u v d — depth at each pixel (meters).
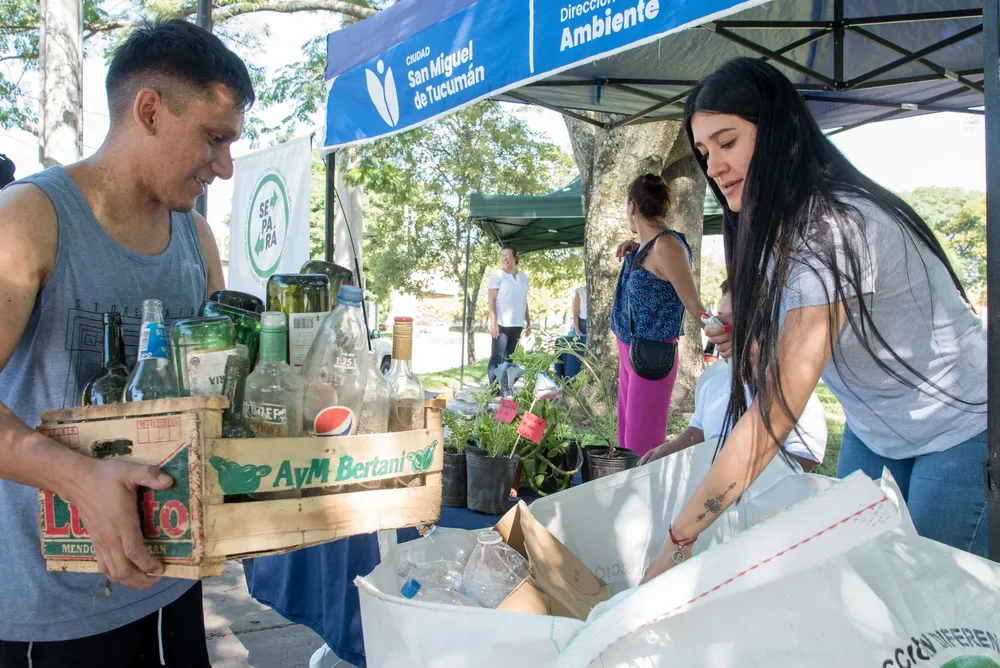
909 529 1.07
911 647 0.92
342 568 1.84
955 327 1.41
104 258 1.26
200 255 1.54
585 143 7.30
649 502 1.57
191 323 1.02
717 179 1.41
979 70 3.72
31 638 1.22
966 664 0.96
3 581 1.21
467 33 2.68
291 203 3.72
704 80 1.36
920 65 3.74
